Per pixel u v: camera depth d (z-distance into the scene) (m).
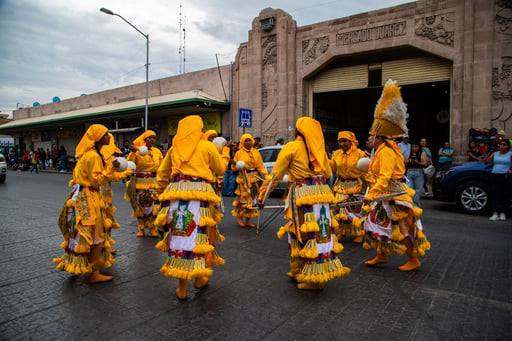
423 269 4.64
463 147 12.59
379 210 4.46
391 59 15.16
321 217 3.79
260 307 3.51
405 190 4.39
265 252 5.46
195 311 3.43
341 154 6.06
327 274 3.73
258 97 17.62
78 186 4.03
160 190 3.85
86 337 2.94
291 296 3.78
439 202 10.70
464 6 12.41
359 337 2.94
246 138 7.34
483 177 8.45
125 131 21.48
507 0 11.73
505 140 7.82
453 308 3.48
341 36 15.09
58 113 33.66
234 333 3.00
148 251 5.55
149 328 3.09
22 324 3.17
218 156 3.73
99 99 29.03
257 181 7.40
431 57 13.73
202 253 3.44
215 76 20.72
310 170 3.84
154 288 4.03
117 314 3.37
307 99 16.80
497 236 6.40
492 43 12.03
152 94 24.56
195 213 3.53
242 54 18.73
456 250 5.50
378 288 4.00
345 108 20.50
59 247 5.76
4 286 4.08
